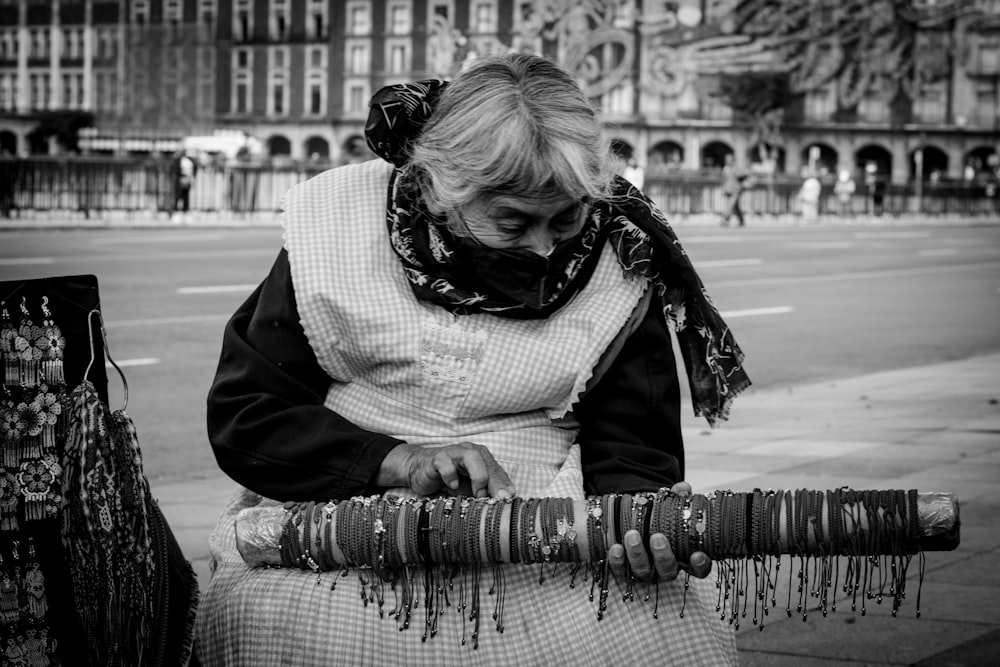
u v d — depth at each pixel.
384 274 2.18
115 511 2.12
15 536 2.10
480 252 2.08
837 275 21.30
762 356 11.50
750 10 90.62
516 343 2.16
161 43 97.88
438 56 89.88
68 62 104.12
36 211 36.78
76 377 2.16
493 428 2.22
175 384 9.16
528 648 2.06
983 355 11.73
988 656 3.43
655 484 2.22
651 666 2.05
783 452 6.65
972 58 92.31
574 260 2.16
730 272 21.53
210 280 17.41
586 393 2.29
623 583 2.08
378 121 2.09
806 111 93.25
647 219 2.23
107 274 18.11
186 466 6.50
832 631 3.64
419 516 2.04
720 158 93.25
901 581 1.96
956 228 46.59
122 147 93.44
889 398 8.89
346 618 2.08
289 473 2.17
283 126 101.25
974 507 5.25
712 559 2.00
